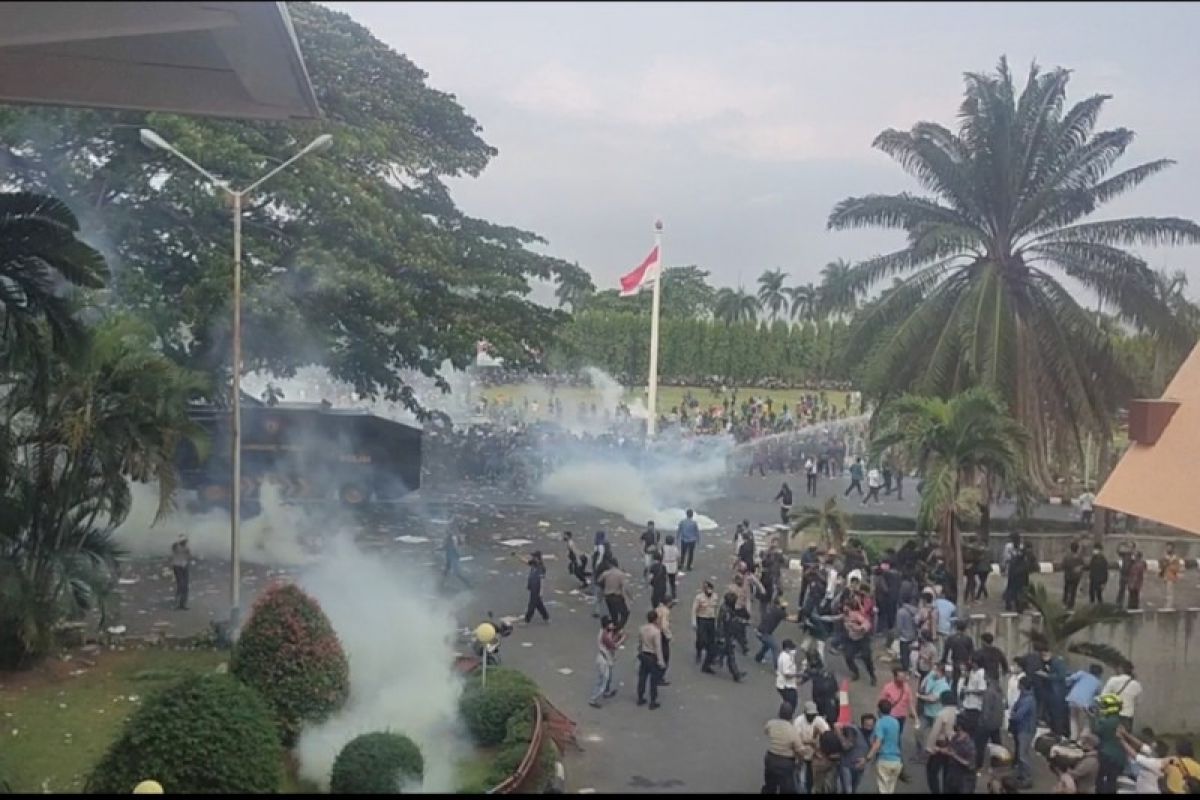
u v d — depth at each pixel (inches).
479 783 528.4
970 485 1035.9
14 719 629.6
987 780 584.1
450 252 1416.1
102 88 671.8
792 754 524.7
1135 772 549.6
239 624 798.5
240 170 1146.0
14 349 682.2
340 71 1402.6
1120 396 1238.3
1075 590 964.0
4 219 651.5
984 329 1174.3
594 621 888.9
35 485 722.8
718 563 1113.4
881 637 843.4
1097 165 1225.4
